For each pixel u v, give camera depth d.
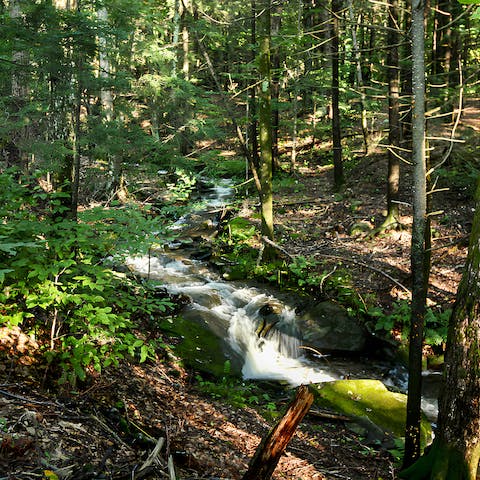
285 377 8.90
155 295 9.64
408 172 16.27
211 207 17.16
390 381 9.16
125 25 8.15
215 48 19.69
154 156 11.31
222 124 26.02
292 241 13.32
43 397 4.53
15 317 4.89
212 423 6.11
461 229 12.52
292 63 17.73
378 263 11.55
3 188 5.17
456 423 4.62
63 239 5.16
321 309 10.33
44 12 6.82
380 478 5.78
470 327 4.50
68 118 7.11
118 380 6.10
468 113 17.08
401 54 13.21
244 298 10.73
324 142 23.36
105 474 3.66
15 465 3.35
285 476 5.37
